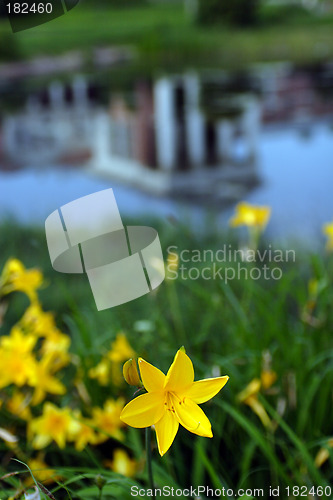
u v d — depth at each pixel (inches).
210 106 263.1
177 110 257.9
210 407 50.6
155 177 169.3
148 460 31.3
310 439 48.3
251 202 142.3
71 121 248.8
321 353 53.9
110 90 311.1
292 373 50.1
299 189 151.5
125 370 29.2
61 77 364.8
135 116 251.0
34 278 49.4
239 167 178.5
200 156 192.4
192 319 67.7
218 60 418.6
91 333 59.7
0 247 100.0
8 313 78.5
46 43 492.4
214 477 38.3
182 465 46.5
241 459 48.9
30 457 47.6
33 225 111.9
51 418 44.4
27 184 165.6
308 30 534.0
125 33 555.5
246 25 575.2
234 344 58.4
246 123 234.8
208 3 576.7
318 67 360.8
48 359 46.8
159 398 28.8
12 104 286.0
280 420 43.4
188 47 481.1
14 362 45.3
